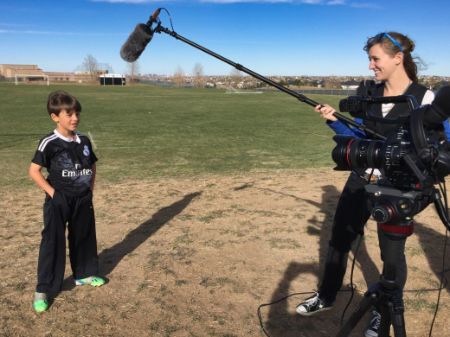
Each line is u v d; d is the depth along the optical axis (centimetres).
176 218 535
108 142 1161
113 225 511
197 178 754
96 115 1938
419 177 196
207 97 3741
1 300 342
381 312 232
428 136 199
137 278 381
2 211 560
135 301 344
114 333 303
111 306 336
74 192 335
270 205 590
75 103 325
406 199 203
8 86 6256
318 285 372
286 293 359
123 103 2775
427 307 338
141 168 836
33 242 458
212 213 555
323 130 1468
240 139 1245
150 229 498
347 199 299
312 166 864
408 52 257
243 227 505
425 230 498
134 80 10581
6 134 1286
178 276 385
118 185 700
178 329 308
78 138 339
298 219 533
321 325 316
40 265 329
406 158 199
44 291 329
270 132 1405
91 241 360
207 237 475
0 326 309
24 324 312
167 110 2253
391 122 224
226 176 771
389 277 221
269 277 386
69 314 325
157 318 321
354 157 221
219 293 357
